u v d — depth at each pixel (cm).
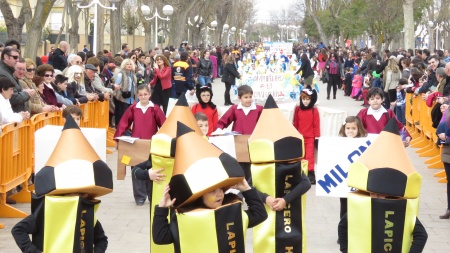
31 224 548
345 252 593
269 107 711
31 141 1136
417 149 1784
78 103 1445
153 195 723
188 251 528
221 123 1134
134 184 1149
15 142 1063
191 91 2330
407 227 569
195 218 525
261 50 4506
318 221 1055
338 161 835
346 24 6194
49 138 736
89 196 559
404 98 2156
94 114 1642
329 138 838
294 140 697
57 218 543
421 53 2886
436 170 1507
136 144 1023
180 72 2300
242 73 3195
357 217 575
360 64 3462
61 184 541
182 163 528
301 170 706
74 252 542
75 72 1561
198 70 3209
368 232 571
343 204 891
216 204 533
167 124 721
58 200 542
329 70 3272
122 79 1869
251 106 1135
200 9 6412
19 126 1070
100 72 1928
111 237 954
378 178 567
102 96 1661
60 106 1309
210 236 525
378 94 1062
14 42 1356
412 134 1964
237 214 533
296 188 700
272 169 696
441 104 1260
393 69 2361
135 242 930
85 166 547
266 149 695
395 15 5125
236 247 532
